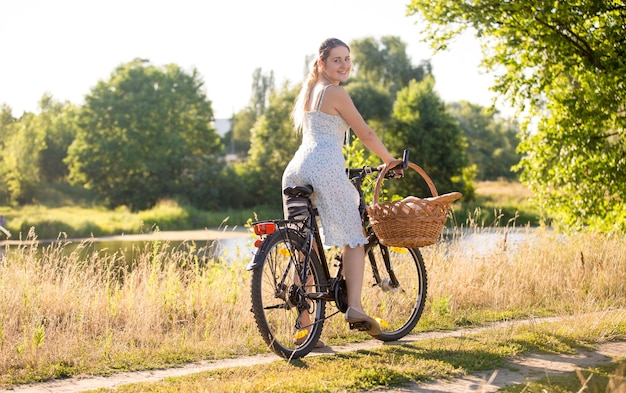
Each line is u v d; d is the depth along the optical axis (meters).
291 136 57.62
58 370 4.40
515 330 5.28
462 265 7.65
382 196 8.38
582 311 6.29
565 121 11.48
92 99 65.19
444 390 3.84
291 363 4.46
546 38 10.95
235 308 6.38
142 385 3.94
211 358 4.86
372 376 4.02
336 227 4.62
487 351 4.66
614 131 11.52
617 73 10.59
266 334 4.47
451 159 51.66
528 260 8.28
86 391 3.82
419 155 51.97
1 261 7.12
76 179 66.31
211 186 58.41
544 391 3.75
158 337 5.48
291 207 4.68
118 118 63.47
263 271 4.66
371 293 6.11
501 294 7.04
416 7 11.82
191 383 3.94
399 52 81.00
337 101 4.66
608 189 11.28
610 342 5.10
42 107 88.38
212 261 8.21
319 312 4.74
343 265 4.74
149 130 62.97
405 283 5.75
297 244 4.63
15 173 62.91
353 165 8.54
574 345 4.94
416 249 5.54
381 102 55.66
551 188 12.27
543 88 11.62
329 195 4.61
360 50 80.25
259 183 58.38
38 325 5.40
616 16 10.70
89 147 63.81
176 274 7.13
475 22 11.23
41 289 6.50
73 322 5.78
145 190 60.72
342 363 4.37
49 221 39.72
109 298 6.34
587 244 9.27
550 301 7.12
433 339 5.16
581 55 11.12
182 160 61.38
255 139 60.16
